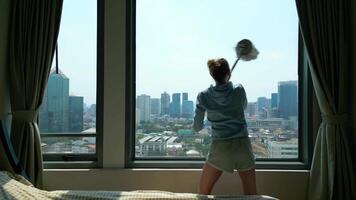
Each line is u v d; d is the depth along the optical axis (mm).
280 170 3045
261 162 3143
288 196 3012
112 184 3039
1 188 1885
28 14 2955
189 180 3031
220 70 2729
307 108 3105
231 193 3023
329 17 2908
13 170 2586
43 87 2979
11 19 2979
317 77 2887
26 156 2875
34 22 2955
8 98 3006
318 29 2904
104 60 3102
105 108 3096
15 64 2930
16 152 2855
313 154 3004
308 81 3094
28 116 2910
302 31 2939
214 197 1945
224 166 2645
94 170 3043
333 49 2902
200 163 3113
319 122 3066
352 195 2799
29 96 2920
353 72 2904
